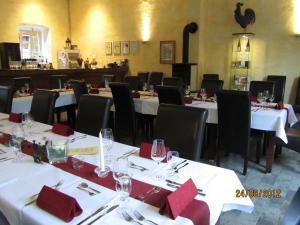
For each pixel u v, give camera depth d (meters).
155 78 6.89
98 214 1.07
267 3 5.88
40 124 2.45
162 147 1.51
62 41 8.92
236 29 6.33
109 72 7.54
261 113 3.01
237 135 3.00
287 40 5.79
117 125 4.03
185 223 1.02
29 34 8.11
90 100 2.50
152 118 4.26
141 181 1.35
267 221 2.18
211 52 6.72
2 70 5.55
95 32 8.62
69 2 8.94
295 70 5.80
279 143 3.13
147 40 7.66
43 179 1.37
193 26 6.51
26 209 1.12
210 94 4.50
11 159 1.62
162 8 7.26
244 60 6.28
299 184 2.82
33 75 6.10
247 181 2.89
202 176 1.42
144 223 1.02
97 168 1.48
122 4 7.92
